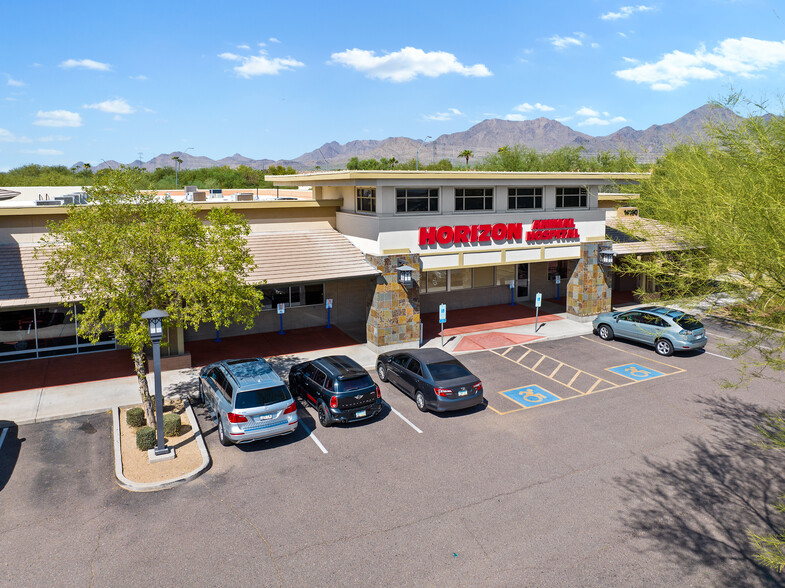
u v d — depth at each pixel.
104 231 14.12
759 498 11.84
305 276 20.72
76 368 19.61
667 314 21.86
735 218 9.32
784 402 16.97
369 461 13.35
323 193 27.70
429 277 28.77
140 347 14.46
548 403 17.02
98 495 11.80
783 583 9.29
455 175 22.20
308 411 16.41
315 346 22.83
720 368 20.14
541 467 13.09
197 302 15.02
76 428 15.08
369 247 22.31
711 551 10.12
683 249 11.04
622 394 17.73
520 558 9.86
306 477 12.59
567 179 24.69
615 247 27.77
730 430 15.10
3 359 20.11
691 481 12.51
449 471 12.88
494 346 23.05
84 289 16.80
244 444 14.24
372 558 9.82
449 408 15.70
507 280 30.72
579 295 26.52
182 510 11.27
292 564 9.65
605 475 12.74
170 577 9.30
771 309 8.88
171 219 15.26
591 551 10.08
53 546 10.09
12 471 12.79
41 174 100.25
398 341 22.14
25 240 20.42
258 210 24.38
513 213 24.14
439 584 9.20
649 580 9.35
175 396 17.30
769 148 8.82
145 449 13.63
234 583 9.17
